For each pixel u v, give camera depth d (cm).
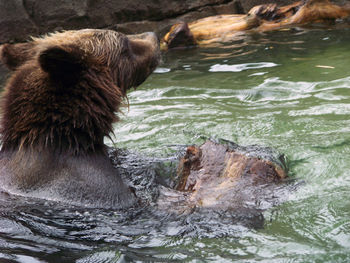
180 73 1441
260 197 686
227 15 2064
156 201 691
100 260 524
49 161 652
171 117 1077
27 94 665
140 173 792
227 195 690
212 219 630
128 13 1989
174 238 585
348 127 941
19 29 1786
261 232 593
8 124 673
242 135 956
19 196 632
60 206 626
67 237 577
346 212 630
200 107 1130
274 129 970
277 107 1087
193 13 2128
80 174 655
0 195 630
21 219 595
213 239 580
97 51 745
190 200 689
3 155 677
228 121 1032
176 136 977
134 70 821
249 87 1240
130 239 583
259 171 739
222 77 1357
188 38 1791
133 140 971
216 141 910
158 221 628
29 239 560
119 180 698
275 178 739
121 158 844
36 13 1819
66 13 1866
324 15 1955
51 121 659
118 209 652
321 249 543
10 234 565
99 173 671
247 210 652
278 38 1759
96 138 689
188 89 1273
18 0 1777
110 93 700
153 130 1014
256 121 1016
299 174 775
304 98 1124
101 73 709
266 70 1377
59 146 660
